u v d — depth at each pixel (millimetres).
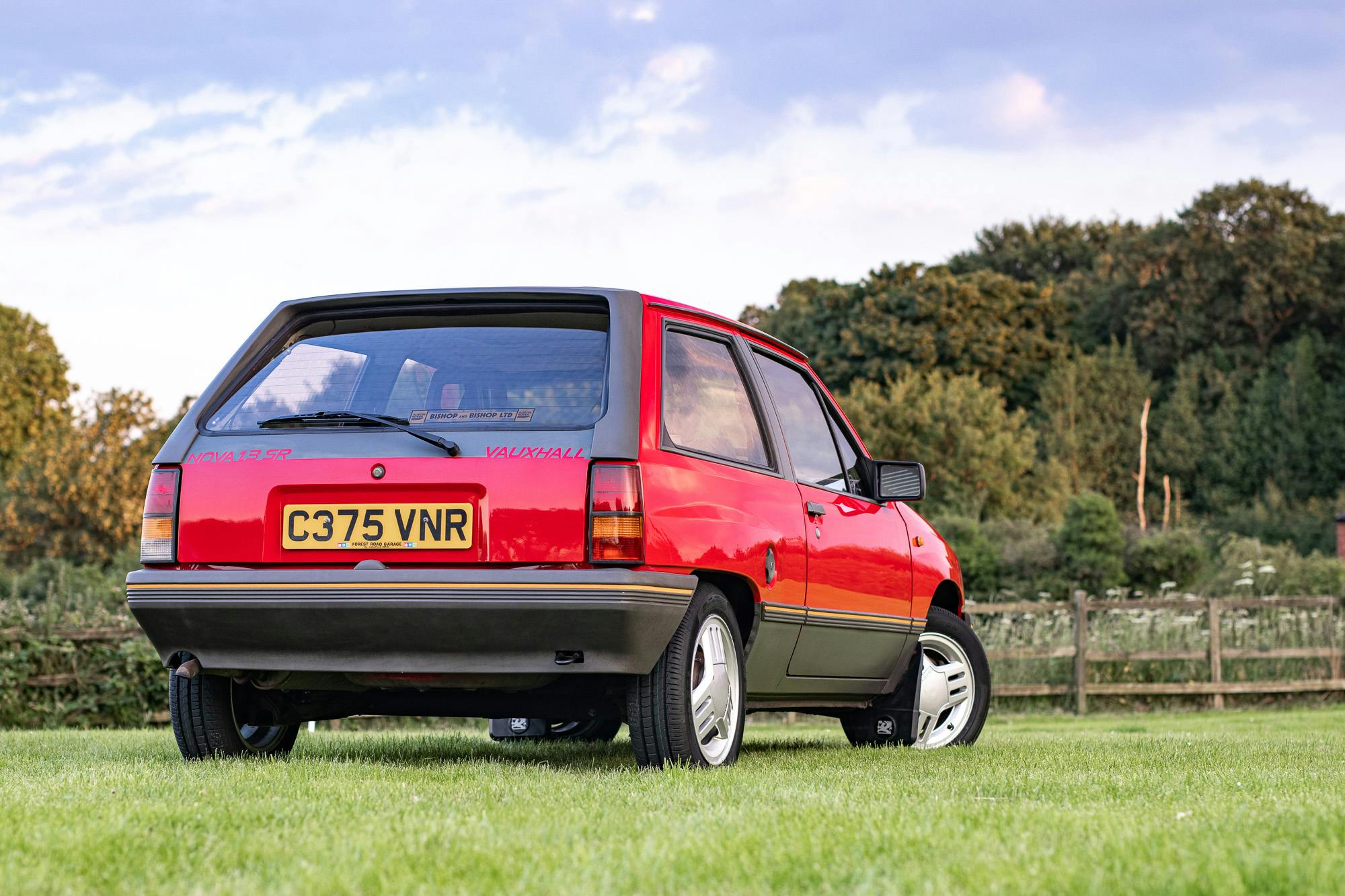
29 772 4922
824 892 2605
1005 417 47094
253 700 5605
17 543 33875
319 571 4840
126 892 2607
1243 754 6477
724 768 5055
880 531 6695
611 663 4742
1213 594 23172
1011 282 63094
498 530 4789
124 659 13031
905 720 7109
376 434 4988
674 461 5039
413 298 5324
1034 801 4047
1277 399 62719
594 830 3299
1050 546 27344
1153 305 66625
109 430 35094
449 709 5566
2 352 58781
